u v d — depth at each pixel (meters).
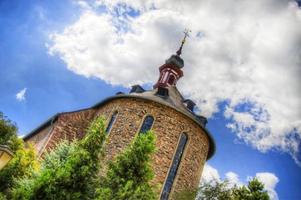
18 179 20.05
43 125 29.58
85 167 14.66
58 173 14.36
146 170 15.42
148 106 24.16
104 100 26.44
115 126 23.88
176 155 23.66
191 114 26.52
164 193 22.25
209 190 17.33
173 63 31.78
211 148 26.38
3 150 7.66
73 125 26.45
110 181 14.93
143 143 15.93
